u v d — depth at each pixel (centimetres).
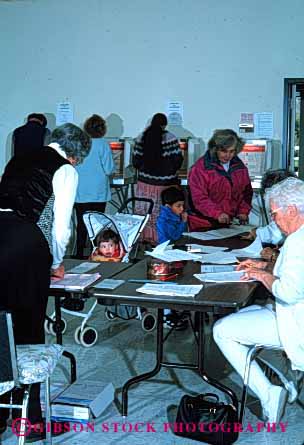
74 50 785
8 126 815
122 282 335
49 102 801
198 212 555
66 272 358
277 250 396
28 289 292
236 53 743
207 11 744
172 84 764
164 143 686
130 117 780
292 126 745
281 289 295
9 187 313
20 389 302
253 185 710
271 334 315
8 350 255
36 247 293
